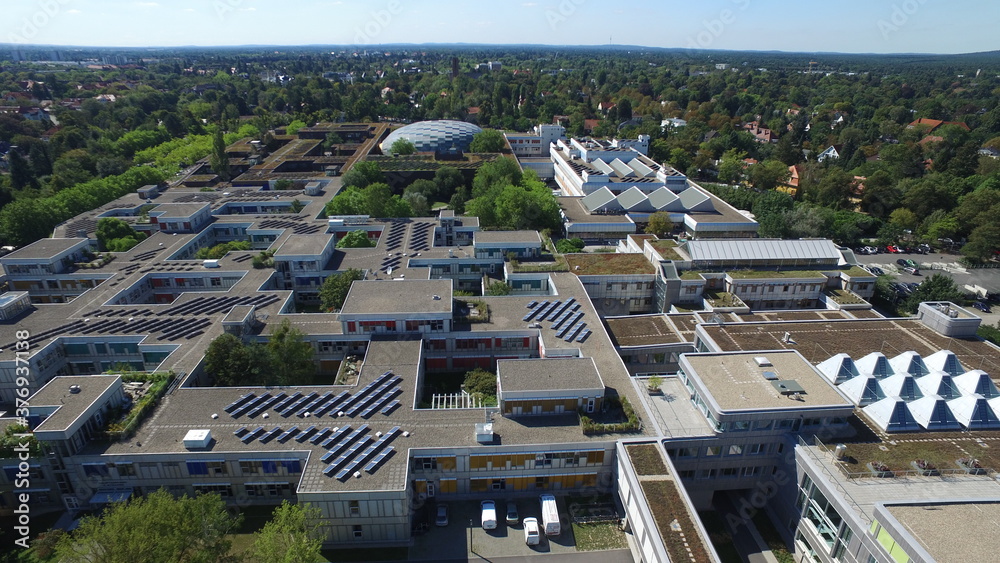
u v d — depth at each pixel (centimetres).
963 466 6581
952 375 8025
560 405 7925
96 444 7219
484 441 7362
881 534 5419
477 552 6831
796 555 6931
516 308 10762
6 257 12175
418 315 9625
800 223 16575
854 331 9894
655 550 5838
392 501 6669
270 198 18350
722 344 9388
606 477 7694
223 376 8544
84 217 16212
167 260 13312
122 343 9844
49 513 7338
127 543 5603
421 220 16238
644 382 8631
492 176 19450
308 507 6219
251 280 12156
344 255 13575
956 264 15950
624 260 12950
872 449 6919
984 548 5038
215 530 6144
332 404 8056
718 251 12419
